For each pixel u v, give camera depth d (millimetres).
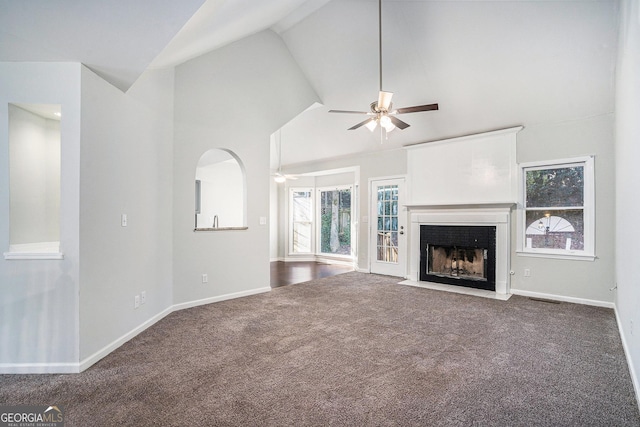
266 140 4746
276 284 5340
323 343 2818
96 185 2541
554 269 4289
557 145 4250
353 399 1948
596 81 3643
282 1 3084
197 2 1994
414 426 1697
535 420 1753
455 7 3492
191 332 3090
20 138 2604
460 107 4648
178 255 3834
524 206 4566
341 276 6035
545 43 3482
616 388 2086
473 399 1954
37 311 2322
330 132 6383
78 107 2375
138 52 2352
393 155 6066
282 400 1937
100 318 2561
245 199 4527
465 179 5102
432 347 2736
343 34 4348
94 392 2029
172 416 1777
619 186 3258
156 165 3443
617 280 3445
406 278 5812
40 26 2088
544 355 2580
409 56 4230
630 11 2340
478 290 4797
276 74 4812
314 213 8461
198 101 3996
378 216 6359
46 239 2826
